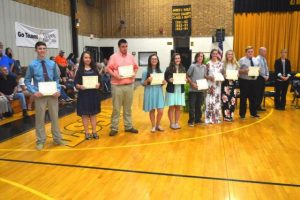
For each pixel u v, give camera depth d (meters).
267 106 7.55
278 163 3.60
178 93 5.07
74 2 11.74
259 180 3.12
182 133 4.96
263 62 6.54
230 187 2.96
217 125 5.50
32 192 2.90
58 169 3.46
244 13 13.46
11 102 6.47
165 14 14.21
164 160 3.72
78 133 5.03
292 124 5.57
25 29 8.94
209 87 5.54
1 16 7.98
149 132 5.05
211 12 13.73
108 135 4.89
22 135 4.91
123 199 2.75
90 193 2.87
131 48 14.75
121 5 14.59
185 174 3.29
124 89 4.78
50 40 10.31
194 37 14.02
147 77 4.88
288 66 7.00
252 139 4.60
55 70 4.21
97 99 4.57
